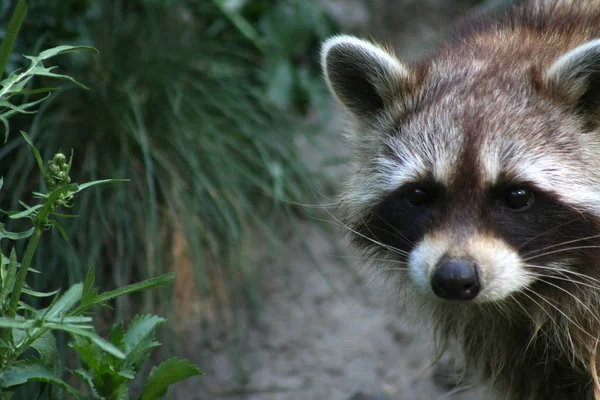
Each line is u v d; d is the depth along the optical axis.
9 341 4.81
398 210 6.23
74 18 8.74
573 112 6.02
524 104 5.95
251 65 10.38
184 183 8.95
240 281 9.29
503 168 5.69
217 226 9.16
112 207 8.55
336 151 10.79
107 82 9.08
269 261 9.86
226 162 9.25
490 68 6.27
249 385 8.73
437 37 8.50
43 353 4.94
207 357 8.88
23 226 7.91
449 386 8.82
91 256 8.09
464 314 6.73
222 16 10.16
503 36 6.84
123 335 5.05
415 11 13.05
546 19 7.00
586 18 6.80
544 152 5.79
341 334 9.38
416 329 9.19
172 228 8.96
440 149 5.88
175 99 9.12
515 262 5.71
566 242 5.85
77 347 4.86
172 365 4.97
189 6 10.11
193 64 9.66
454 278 5.51
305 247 9.05
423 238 5.91
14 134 8.42
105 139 8.91
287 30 10.14
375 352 9.23
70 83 8.73
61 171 4.80
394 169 6.25
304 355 9.10
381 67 6.56
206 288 9.02
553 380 6.67
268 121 9.96
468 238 5.64
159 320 5.16
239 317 9.32
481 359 6.95
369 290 9.86
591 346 6.15
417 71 6.57
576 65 5.89
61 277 7.94
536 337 6.42
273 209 9.87
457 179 5.77
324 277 9.70
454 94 6.11
